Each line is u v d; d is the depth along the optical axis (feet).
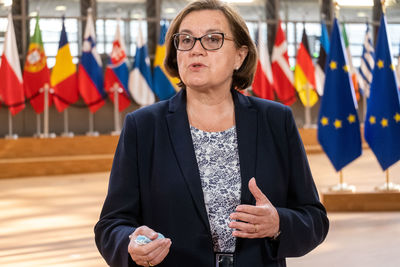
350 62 53.26
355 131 24.43
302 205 5.42
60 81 47.75
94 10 54.85
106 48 55.47
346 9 61.41
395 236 19.27
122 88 49.47
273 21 59.57
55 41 53.83
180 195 5.04
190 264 5.00
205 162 5.20
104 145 47.39
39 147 45.65
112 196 5.23
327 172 39.60
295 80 53.26
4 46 45.29
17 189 34.71
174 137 5.23
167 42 5.46
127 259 4.73
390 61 24.20
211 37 5.16
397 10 61.87
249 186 4.86
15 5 52.80
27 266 16.12
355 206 24.31
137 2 56.03
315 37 60.34
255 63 5.58
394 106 24.16
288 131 5.41
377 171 39.81
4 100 45.24
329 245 17.98
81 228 21.80
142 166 5.23
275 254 5.12
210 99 5.35
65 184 36.86
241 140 5.23
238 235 4.75
